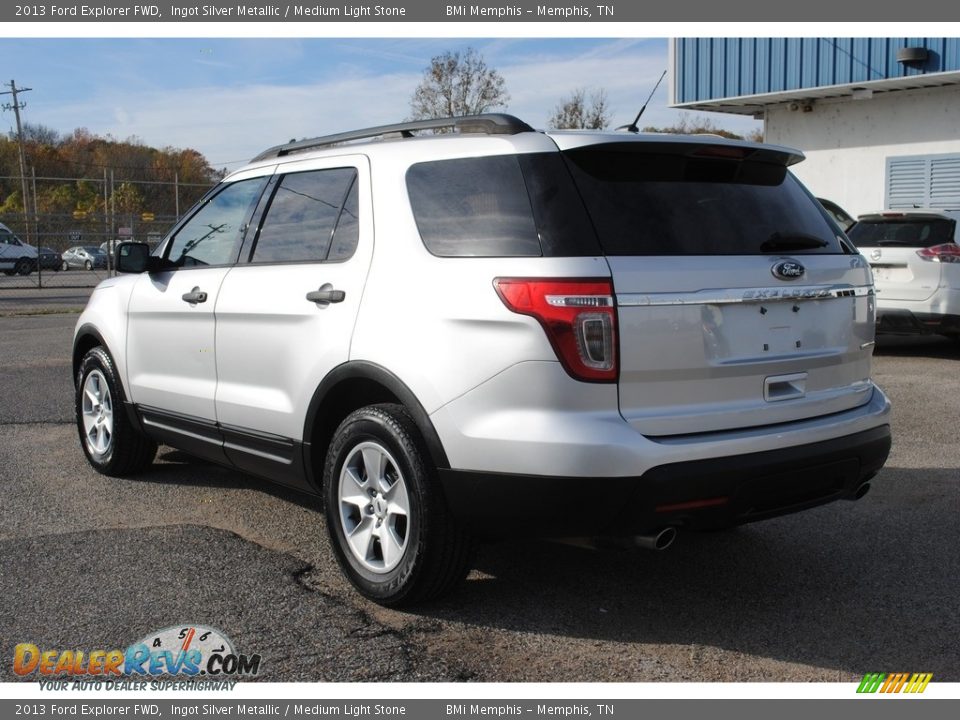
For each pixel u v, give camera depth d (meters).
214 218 5.12
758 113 20.81
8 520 4.95
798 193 4.07
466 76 29.67
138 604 3.85
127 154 65.31
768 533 4.82
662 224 3.53
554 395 3.30
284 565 4.30
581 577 4.21
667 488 3.30
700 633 3.64
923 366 10.01
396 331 3.72
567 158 3.52
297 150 4.85
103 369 5.72
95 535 4.70
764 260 3.67
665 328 3.39
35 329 14.50
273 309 4.35
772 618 3.78
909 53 16.12
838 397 3.90
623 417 3.34
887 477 5.82
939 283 9.84
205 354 4.86
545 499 3.32
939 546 4.61
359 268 4.00
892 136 17.75
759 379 3.64
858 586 4.11
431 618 3.75
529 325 3.33
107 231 27.25
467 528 3.60
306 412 4.17
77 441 6.83
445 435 3.52
